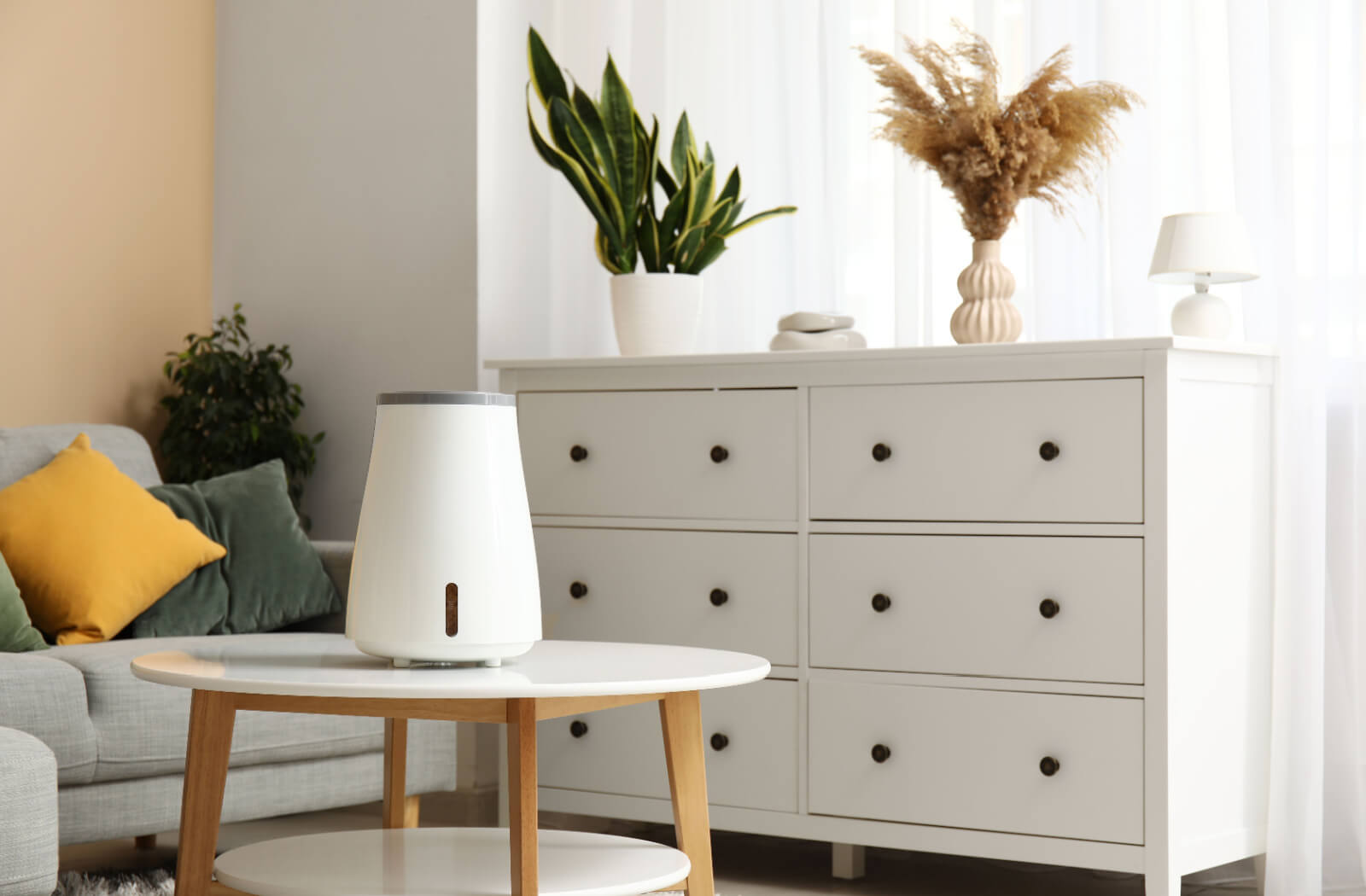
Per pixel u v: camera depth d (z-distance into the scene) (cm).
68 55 336
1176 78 274
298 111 356
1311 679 246
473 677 150
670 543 268
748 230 313
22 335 325
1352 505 254
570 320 335
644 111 325
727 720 260
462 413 160
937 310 295
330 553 285
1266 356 249
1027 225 283
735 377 262
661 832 308
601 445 275
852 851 264
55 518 260
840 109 303
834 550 251
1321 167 252
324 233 351
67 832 219
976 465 238
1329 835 254
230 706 159
